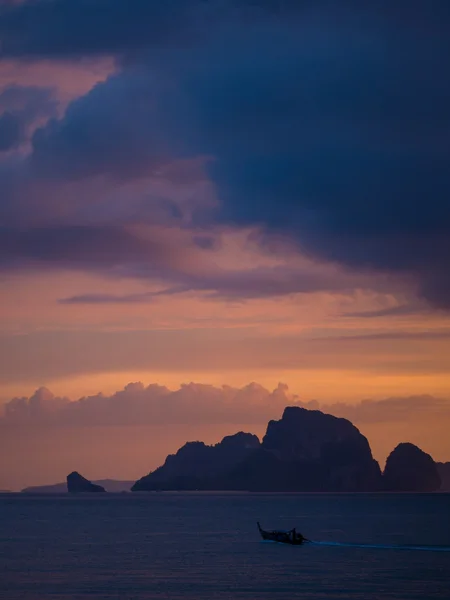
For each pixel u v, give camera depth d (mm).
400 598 126438
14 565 163500
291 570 153875
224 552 186125
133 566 161250
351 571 151750
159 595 129000
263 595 128750
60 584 138750
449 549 188250
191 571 153625
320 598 126438
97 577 146500
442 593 130250
